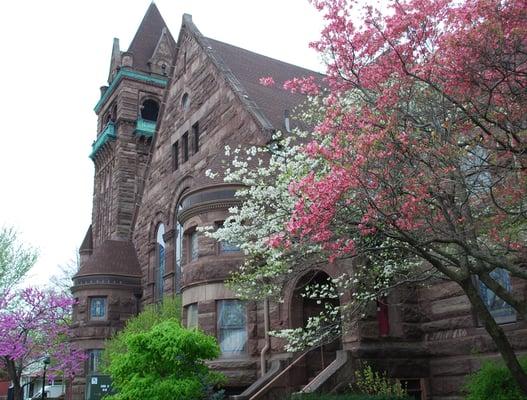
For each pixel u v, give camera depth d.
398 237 9.52
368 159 9.52
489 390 10.92
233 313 18.36
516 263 12.14
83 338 29.11
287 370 15.82
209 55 25.91
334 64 11.34
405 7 10.49
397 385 13.78
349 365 14.36
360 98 11.96
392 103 10.48
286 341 16.89
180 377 13.02
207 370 13.70
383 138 9.71
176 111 28.42
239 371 17.48
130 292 30.08
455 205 9.80
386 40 10.47
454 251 10.88
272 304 17.62
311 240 10.20
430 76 10.41
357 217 9.98
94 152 49.38
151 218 29.61
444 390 15.01
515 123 9.99
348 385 14.02
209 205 19.23
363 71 11.16
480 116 9.44
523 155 9.45
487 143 10.21
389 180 9.65
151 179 30.30
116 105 48.53
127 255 31.03
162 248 28.48
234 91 23.39
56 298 30.16
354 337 14.99
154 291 28.61
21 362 29.05
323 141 12.48
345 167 9.30
